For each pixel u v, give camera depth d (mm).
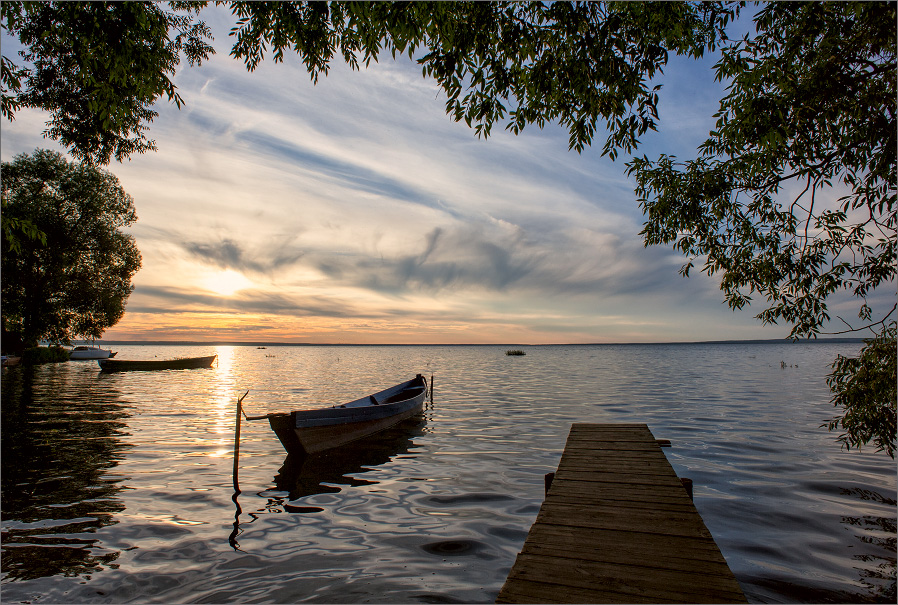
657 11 4562
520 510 7770
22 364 44688
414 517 7453
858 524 7102
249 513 7652
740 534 6750
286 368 58625
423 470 10391
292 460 11336
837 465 10570
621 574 3654
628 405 21047
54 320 36969
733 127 5738
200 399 23625
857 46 5027
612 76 4562
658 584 3496
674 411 19047
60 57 9242
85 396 24156
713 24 5367
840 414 17828
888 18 4621
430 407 21109
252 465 10836
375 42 4996
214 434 14602
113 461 11055
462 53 4500
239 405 9602
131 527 7008
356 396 25359
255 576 5480
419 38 4668
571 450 8180
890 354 5270
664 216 6805
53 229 32938
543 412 19203
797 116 5258
